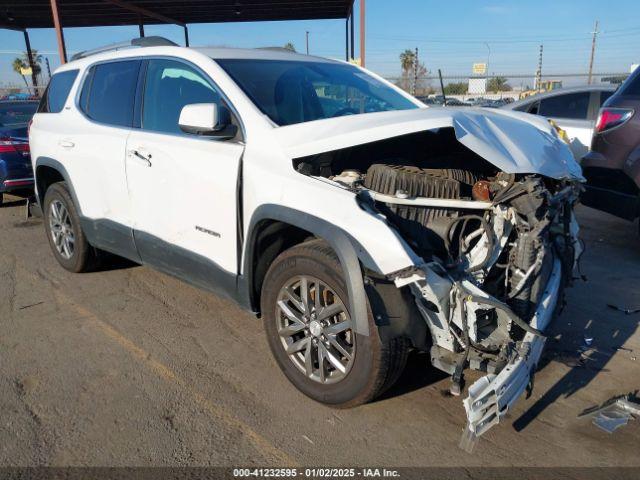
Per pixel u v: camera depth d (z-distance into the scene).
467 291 2.58
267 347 3.70
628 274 5.21
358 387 2.77
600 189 5.61
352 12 13.93
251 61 3.85
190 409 2.99
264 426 2.86
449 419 2.94
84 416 2.92
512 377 2.50
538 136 3.37
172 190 3.64
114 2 13.78
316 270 2.83
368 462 2.61
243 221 3.20
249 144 3.22
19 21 17.62
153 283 4.86
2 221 7.47
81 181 4.53
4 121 8.53
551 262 3.35
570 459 2.64
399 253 2.47
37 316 4.18
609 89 8.38
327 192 2.78
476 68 20.80
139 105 4.05
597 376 3.40
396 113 3.20
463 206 2.86
